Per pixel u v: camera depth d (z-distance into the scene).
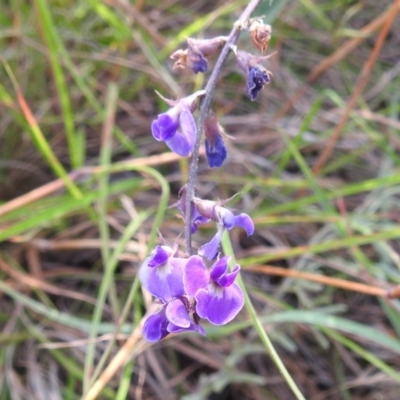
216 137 0.13
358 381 0.22
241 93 0.32
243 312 0.24
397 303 0.23
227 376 0.22
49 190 0.25
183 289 0.10
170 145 0.11
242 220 0.11
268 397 0.23
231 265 0.17
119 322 0.20
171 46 0.29
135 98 0.32
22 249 0.26
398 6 0.23
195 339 0.24
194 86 0.31
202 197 0.28
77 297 0.24
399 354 0.24
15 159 0.29
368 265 0.24
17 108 0.27
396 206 0.28
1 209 0.24
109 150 0.26
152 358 0.23
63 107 0.25
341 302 0.25
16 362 0.23
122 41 0.31
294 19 0.34
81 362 0.23
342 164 0.29
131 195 0.27
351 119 0.31
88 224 0.27
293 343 0.24
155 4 0.35
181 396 0.23
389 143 0.30
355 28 0.35
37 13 0.27
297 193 0.28
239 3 0.29
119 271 0.26
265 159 0.31
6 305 0.25
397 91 0.32
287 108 0.30
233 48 0.12
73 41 0.32
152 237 0.20
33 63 0.30
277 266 0.26
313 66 0.34
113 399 0.22
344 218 0.24
